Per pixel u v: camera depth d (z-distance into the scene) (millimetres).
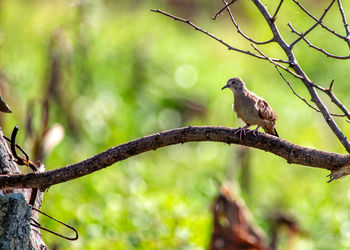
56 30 14719
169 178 16078
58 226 11562
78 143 15633
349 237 13266
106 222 11930
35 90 16422
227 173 14141
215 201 10867
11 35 18219
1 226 5715
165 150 17859
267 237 12852
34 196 6812
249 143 6406
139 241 11539
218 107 19953
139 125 18391
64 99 14734
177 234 11812
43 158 8820
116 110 18297
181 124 19203
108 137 16719
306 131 17766
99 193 13438
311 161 6211
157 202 13117
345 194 15375
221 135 6406
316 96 6137
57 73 14156
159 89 20266
